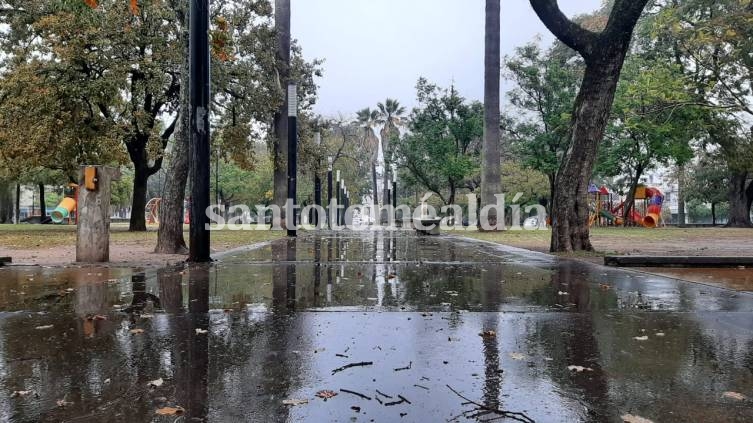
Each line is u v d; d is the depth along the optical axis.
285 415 2.44
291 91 21.09
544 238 20.19
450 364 3.24
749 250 12.98
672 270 8.34
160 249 11.55
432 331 4.08
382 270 8.32
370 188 77.81
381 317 4.59
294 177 21.34
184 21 11.52
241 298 5.56
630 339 3.84
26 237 19.70
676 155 31.62
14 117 21.14
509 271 8.20
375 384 2.87
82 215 9.34
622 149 34.47
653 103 23.62
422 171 40.25
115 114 25.89
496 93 27.67
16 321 4.39
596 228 35.06
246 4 24.45
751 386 2.84
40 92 20.31
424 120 38.03
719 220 73.38
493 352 3.50
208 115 9.34
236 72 22.88
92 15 13.91
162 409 2.49
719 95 21.83
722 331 4.09
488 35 27.47
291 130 21.23
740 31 17.67
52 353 3.43
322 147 33.22
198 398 2.65
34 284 6.55
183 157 11.58
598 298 5.61
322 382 2.89
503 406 2.56
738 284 6.66
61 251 12.62
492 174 27.84
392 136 43.41
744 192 42.81
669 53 29.86
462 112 37.06
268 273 7.83
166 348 3.55
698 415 2.45
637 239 19.44
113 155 23.77
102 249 9.45
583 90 11.62
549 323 4.37
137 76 23.34
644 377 2.99
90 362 3.23
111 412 2.46
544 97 35.44
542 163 34.91
